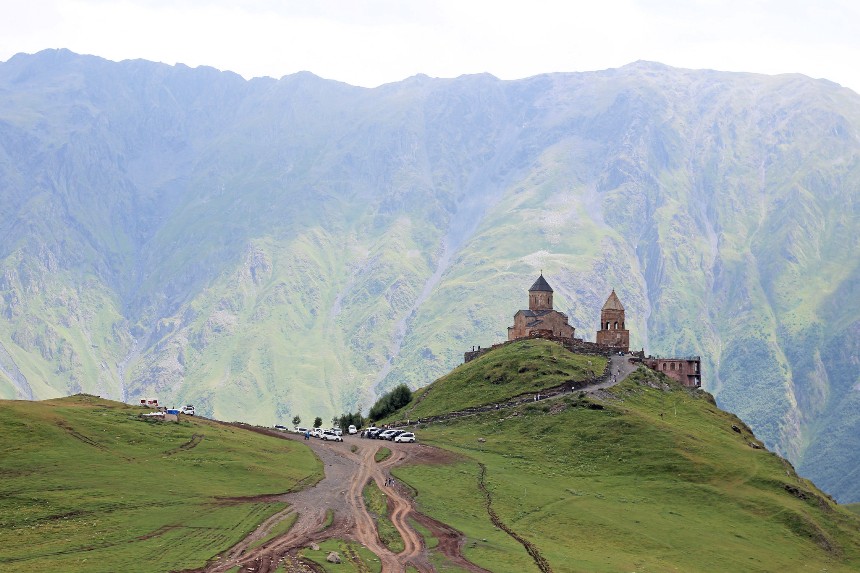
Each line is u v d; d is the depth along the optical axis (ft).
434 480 560.61
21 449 501.15
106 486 470.39
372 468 580.30
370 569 389.19
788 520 575.79
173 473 506.89
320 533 435.12
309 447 636.07
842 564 546.67
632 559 470.39
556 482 593.42
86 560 377.71
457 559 417.08
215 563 382.42
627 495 585.22
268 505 472.03
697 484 611.47
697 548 508.12
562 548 466.29
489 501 529.86
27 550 386.93
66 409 585.22
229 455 554.46
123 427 569.23
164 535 413.18
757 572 495.82
